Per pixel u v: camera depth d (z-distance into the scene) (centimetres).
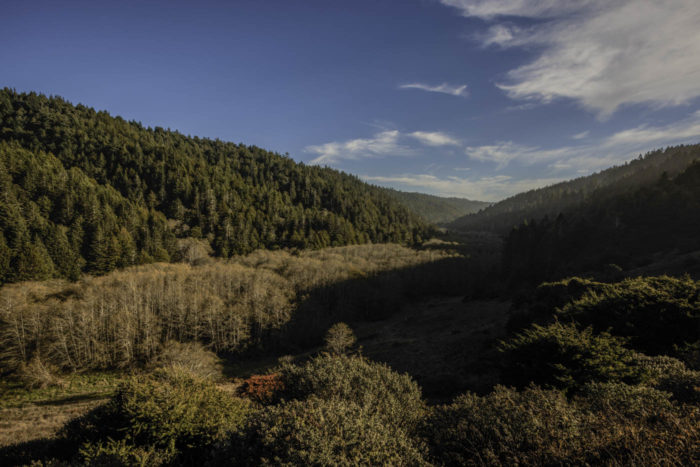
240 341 6366
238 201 15700
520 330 2625
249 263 10825
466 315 5959
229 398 1018
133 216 11038
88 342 5184
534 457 527
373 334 6438
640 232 7075
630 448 488
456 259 12950
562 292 2911
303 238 14088
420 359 3192
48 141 16238
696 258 4050
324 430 587
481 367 2170
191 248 11156
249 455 575
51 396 4084
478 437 626
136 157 16600
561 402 732
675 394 823
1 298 5644
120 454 745
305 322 7275
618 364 1072
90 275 8112
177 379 1007
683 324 1597
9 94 19012
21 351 4941
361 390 916
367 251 13838
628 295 1900
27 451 1020
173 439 803
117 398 924
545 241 8875
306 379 998
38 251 7600
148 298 6500
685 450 450
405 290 10419
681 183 8825
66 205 9944
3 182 9388
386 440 603
